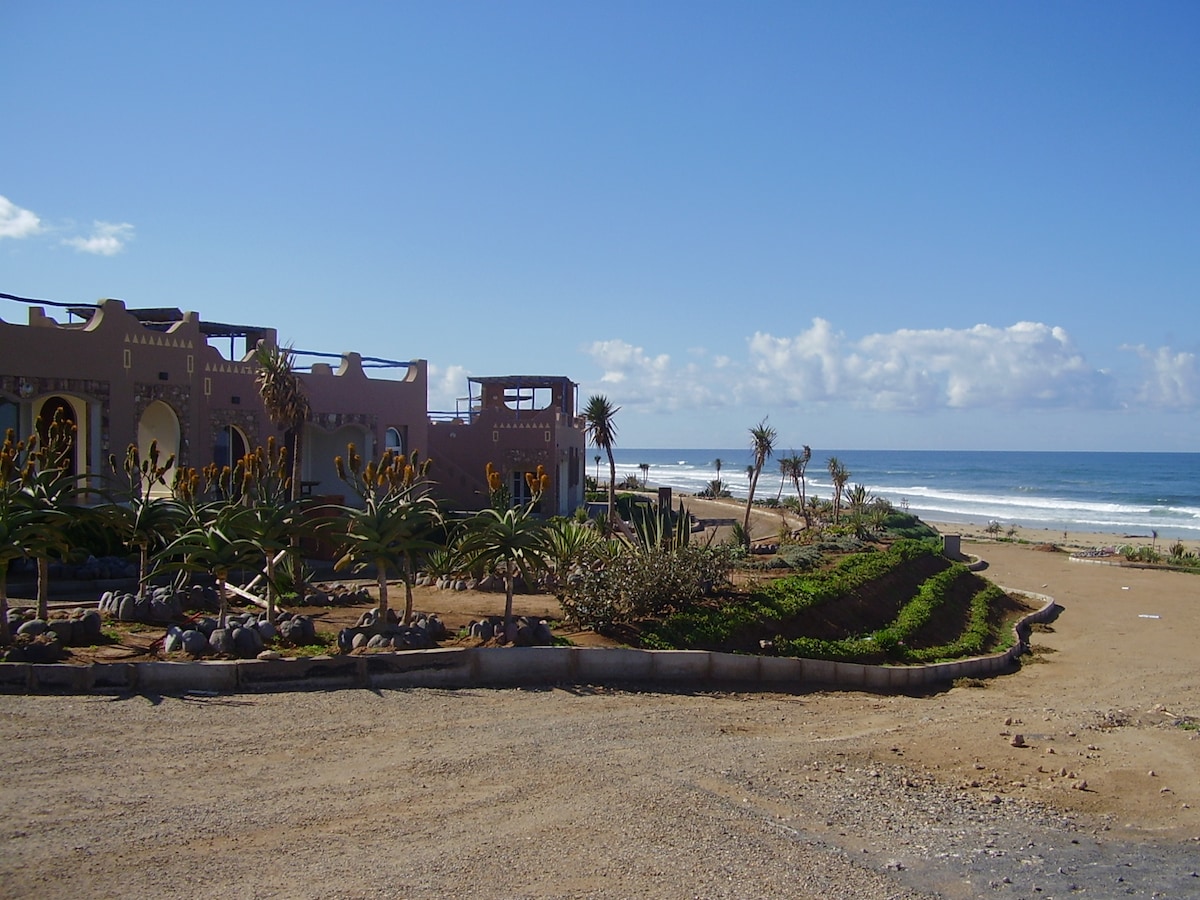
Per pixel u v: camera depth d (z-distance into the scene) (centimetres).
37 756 833
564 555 1705
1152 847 905
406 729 1023
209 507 1438
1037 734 1373
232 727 970
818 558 2864
